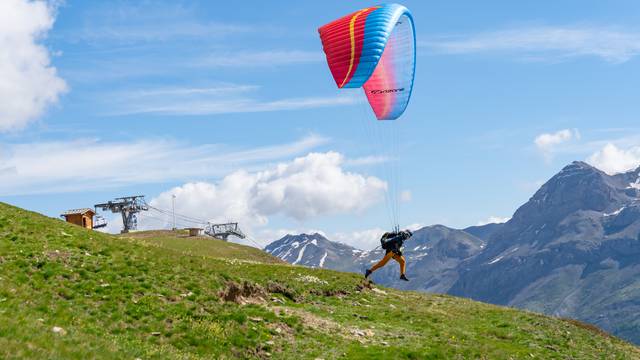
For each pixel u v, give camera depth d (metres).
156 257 40.53
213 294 37.03
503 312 55.03
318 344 35.19
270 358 32.03
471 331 46.56
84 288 32.47
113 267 36.28
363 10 46.72
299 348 34.06
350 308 46.06
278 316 37.78
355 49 43.88
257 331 34.19
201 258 47.66
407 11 46.34
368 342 37.41
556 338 49.19
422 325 44.62
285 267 55.69
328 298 47.53
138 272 36.44
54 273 33.12
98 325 28.91
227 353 30.81
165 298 34.28
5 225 39.28
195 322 32.44
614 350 50.38
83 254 37.34
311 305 44.28
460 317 50.47
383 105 50.22
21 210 45.69
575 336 51.47
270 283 44.69
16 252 34.75
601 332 56.47
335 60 44.94
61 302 30.16
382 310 47.44
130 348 25.72
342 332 38.16
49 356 20.94
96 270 35.28
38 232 39.53
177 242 89.00
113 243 41.50
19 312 26.84
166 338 30.02
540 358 42.81
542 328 51.44
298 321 37.88
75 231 42.50
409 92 49.09
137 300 32.81
